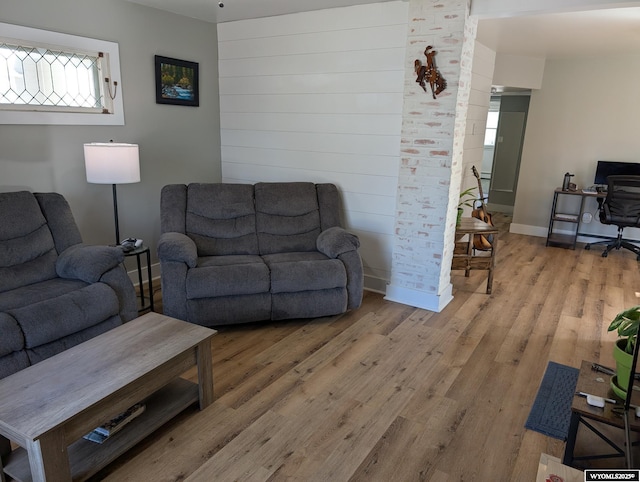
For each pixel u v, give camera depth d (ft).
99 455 6.07
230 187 12.56
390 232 12.80
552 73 19.35
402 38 11.44
